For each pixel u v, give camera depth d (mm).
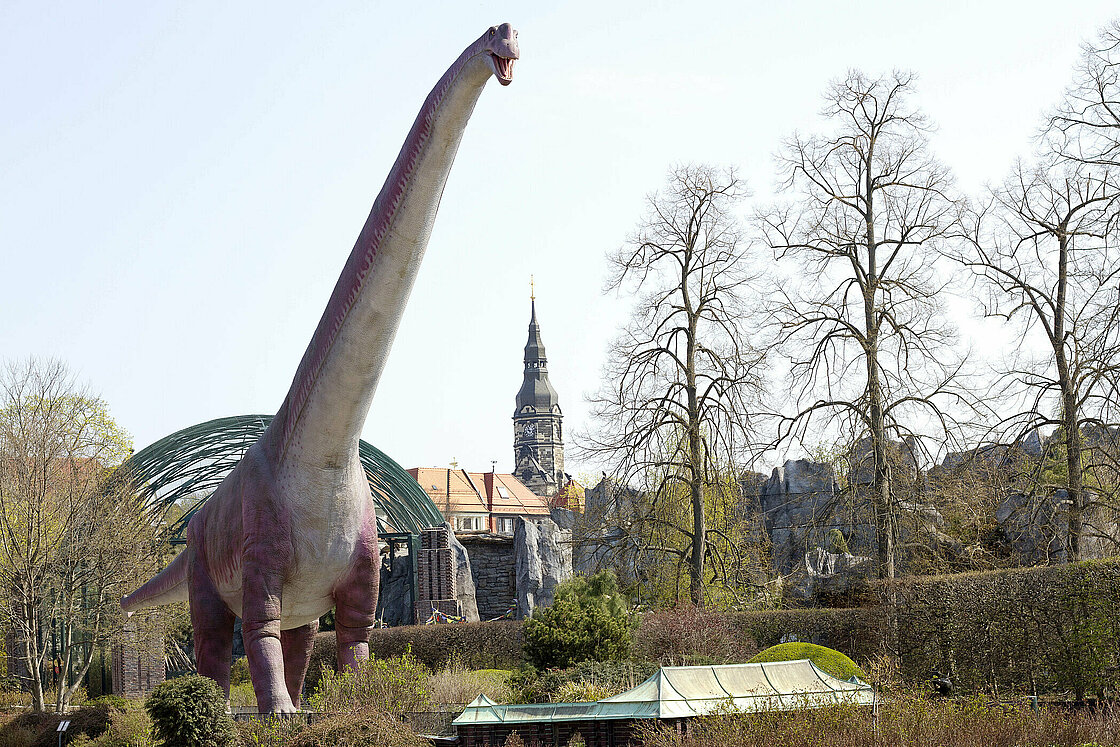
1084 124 27469
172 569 16984
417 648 30531
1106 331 26141
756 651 24797
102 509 28453
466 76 10562
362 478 12875
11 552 26734
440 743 15102
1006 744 12047
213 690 11984
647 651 23891
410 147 11203
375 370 11992
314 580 12516
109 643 28391
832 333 29531
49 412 28688
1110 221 26781
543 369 195000
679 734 13062
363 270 11648
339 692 12586
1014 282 28375
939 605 22219
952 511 29250
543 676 21219
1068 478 27562
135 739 15672
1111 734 12023
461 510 104562
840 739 11961
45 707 26859
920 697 14516
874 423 28422
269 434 12977
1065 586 20516
